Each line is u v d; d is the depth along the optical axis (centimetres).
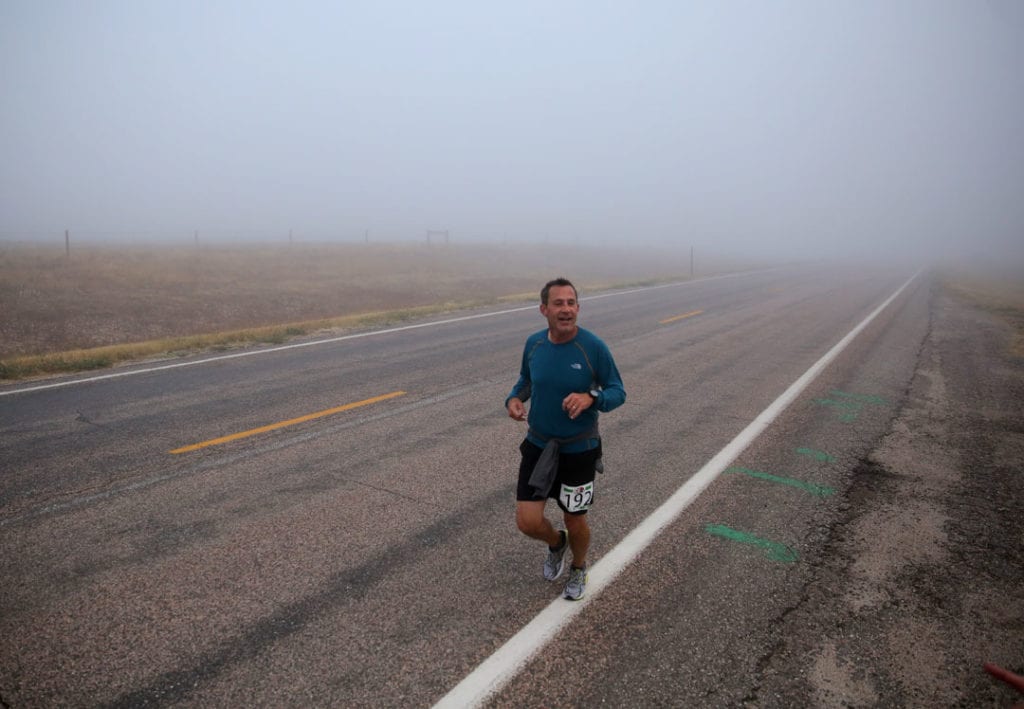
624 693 266
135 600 328
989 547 410
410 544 396
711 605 336
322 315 1888
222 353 1038
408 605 329
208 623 309
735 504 470
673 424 675
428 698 260
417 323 1436
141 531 405
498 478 509
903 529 434
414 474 515
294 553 381
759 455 581
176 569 359
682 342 1207
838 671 285
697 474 530
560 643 299
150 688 263
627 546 400
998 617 332
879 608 337
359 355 1033
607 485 504
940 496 493
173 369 909
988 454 596
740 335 1301
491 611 325
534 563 377
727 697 266
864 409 749
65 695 258
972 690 274
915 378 925
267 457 548
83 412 678
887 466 559
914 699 268
